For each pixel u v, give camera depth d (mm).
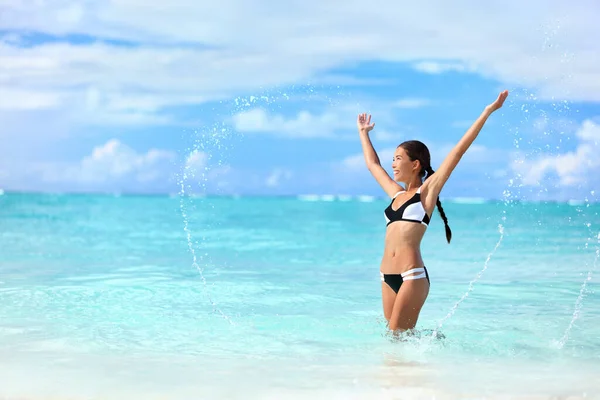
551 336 4734
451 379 3625
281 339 4559
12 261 9086
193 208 32906
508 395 3363
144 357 4047
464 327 5039
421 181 4801
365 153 5184
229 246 11984
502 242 13203
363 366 3867
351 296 6441
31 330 4742
